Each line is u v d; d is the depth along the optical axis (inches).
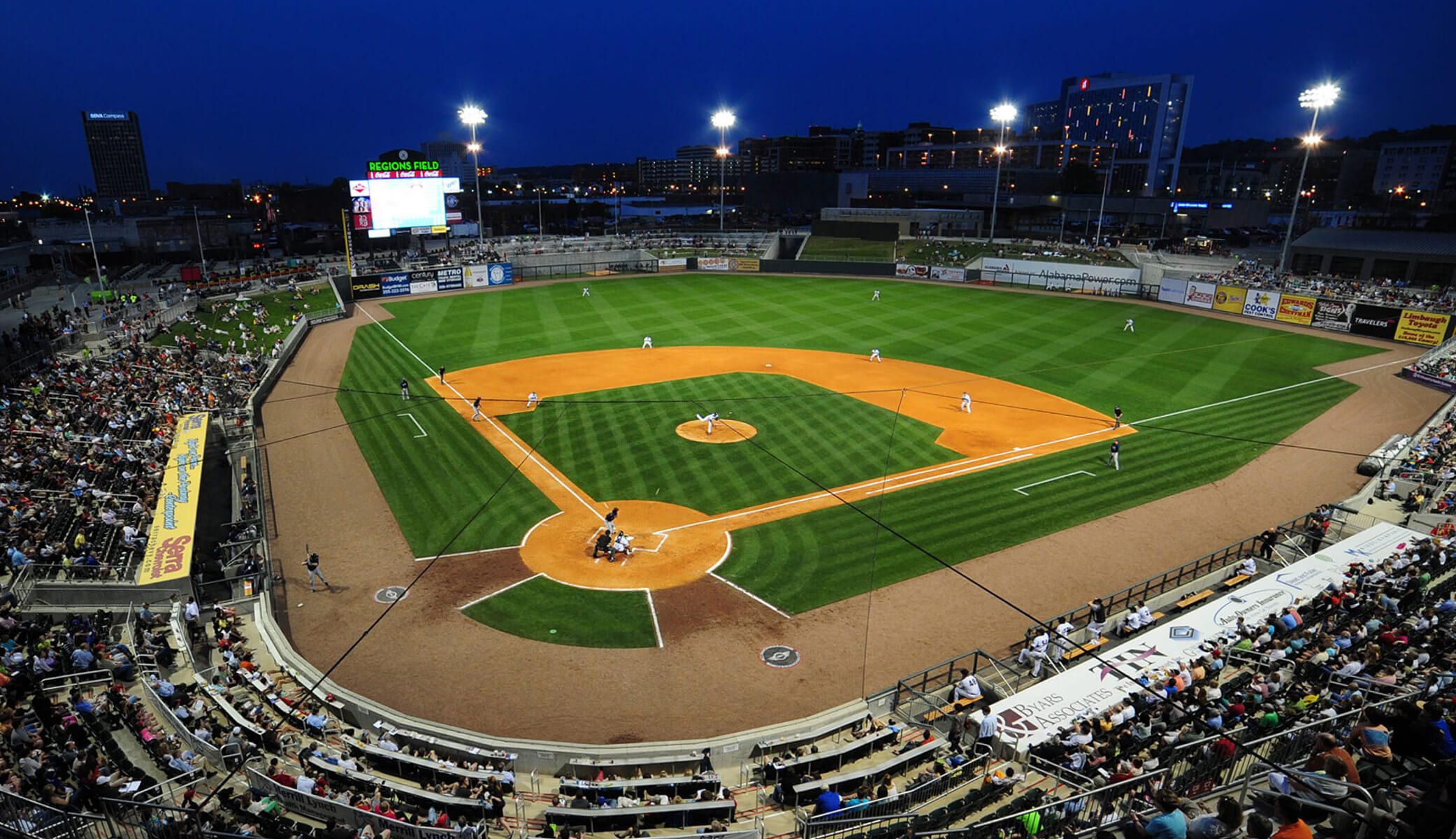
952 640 893.2
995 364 2062.0
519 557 1070.4
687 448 1448.1
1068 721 679.1
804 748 702.5
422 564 1051.3
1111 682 724.0
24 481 1192.2
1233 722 620.4
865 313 2748.5
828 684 815.1
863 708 765.9
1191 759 568.1
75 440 1375.5
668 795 631.2
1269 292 2655.0
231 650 824.9
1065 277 3272.6
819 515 1189.1
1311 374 1980.8
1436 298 2576.3
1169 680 709.3
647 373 1945.1
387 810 584.4
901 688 781.3
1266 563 1024.2
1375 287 2773.1
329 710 761.0
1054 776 617.3
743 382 1863.9
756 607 953.5
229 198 7578.7
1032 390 1822.1
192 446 1286.9
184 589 935.0
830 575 1026.1
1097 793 507.5
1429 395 1803.6
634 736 737.0
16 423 1416.1
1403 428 1587.1
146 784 595.5
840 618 932.6
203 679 792.9
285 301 2684.5
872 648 876.6
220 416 1596.9
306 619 927.7
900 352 2185.0
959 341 2320.4
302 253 4458.7
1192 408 1702.8
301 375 1952.5
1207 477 1343.5
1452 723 444.1
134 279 3275.1
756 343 2276.1
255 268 3248.0
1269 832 313.9
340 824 576.1
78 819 518.6
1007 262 3405.5
